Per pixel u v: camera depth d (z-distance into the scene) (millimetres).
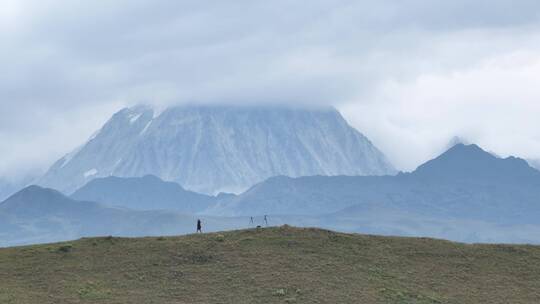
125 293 129375
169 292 129875
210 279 134875
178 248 147875
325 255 145625
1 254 148625
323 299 127375
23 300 124938
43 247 151625
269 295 128750
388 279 136625
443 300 129375
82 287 131250
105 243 152125
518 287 136375
